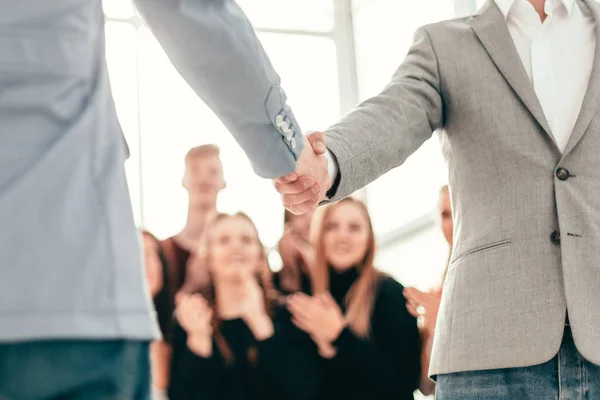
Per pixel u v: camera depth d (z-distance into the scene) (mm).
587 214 1404
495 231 1440
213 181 3252
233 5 1014
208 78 1030
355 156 1452
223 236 2914
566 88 1501
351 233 2889
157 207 4543
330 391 2760
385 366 2771
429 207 4418
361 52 5395
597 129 1448
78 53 808
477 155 1486
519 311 1396
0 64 770
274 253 3385
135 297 776
